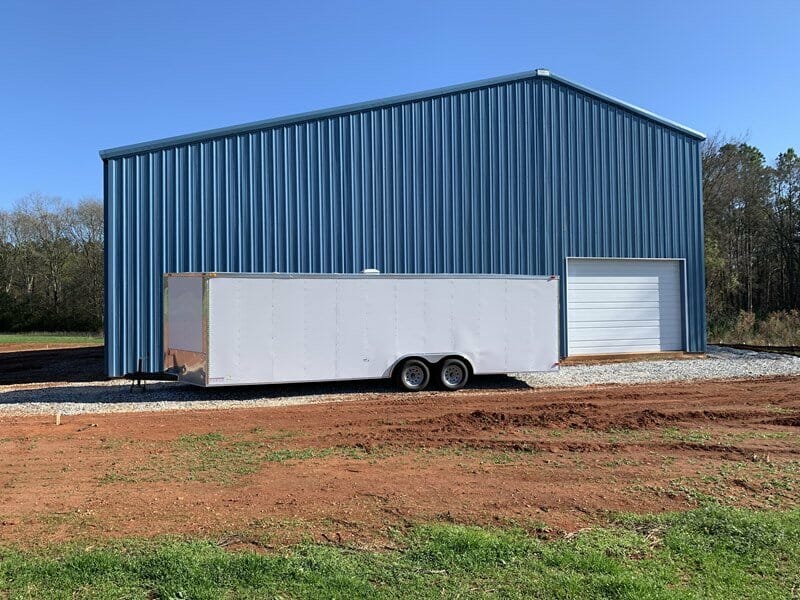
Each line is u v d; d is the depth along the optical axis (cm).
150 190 1723
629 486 705
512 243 2059
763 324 3009
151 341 1708
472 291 1514
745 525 568
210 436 988
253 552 512
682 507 635
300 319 1389
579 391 1480
